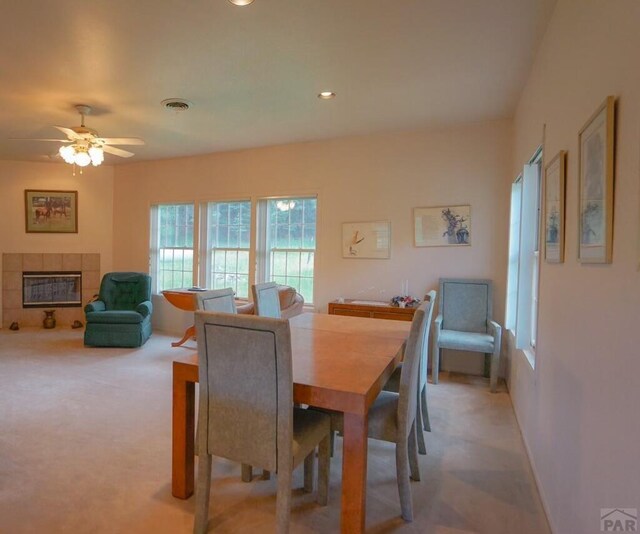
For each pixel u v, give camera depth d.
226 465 2.33
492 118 3.88
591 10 1.51
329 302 4.50
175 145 4.93
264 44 2.50
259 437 1.59
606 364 1.26
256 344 1.54
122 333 4.83
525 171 2.85
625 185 1.15
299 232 4.97
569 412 1.62
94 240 6.12
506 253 3.94
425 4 2.08
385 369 1.85
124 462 2.31
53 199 5.98
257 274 5.17
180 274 5.77
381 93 3.27
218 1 2.06
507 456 2.45
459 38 2.42
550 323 2.01
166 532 1.76
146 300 5.50
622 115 1.19
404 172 4.32
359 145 4.52
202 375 1.68
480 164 4.01
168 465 2.28
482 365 4.06
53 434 2.64
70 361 4.27
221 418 1.66
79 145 3.44
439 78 2.98
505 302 3.80
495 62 2.71
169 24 2.28
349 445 1.60
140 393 3.37
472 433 2.76
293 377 1.71
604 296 1.29
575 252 1.62
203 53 2.62
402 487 1.86
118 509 1.90
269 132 4.36
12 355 4.48
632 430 1.06
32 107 3.58
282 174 4.94
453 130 4.11
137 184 5.96
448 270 4.18
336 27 2.30
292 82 3.05
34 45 2.51
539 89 2.50
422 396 2.71
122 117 3.87
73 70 2.87
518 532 1.80
